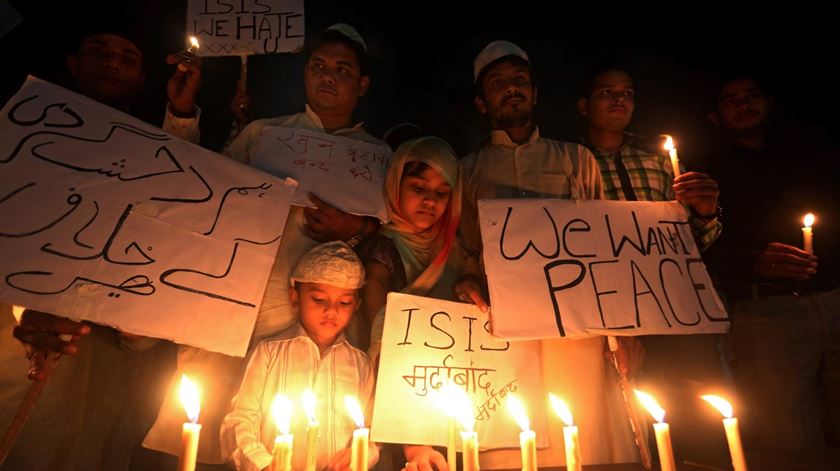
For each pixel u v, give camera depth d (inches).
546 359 105.7
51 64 149.0
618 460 101.6
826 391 129.8
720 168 143.9
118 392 98.5
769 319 130.0
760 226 137.5
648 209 108.3
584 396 103.7
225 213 91.9
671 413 127.3
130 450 100.0
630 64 223.0
